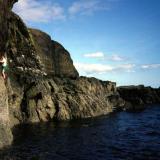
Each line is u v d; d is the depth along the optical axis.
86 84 75.88
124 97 110.38
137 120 64.31
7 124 35.31
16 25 70.88
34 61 75.00
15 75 61.28
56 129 49.12
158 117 71.06
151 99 117.94
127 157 29.27
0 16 34.59
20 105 59.72
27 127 51.41
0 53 34.81
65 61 97.94
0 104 33.31
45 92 63.34
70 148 33.50
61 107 64.38
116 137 41.31
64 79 73.75
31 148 33.06
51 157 29.11
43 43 91.12
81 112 67.81
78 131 47.06
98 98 77.69
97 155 30.14
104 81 94.38
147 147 33.94
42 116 61.25
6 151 31.31
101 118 67.00
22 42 71.06
